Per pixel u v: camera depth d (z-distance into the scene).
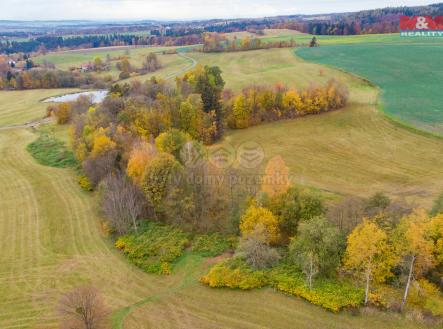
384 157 69.50
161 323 34.06
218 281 38.19
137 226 49.75
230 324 33.59
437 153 69.12
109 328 33.56
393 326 32.09
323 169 66.75
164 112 78.44
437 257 35.25
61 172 69.69
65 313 33.31
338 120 87.44
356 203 45.88
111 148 61.38
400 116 84.44
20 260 44.62
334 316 33.53
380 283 36.69
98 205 54.00
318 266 37.44
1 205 58.09
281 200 45.25
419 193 56.53
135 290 38.69
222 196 52.47
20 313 36.25
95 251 45.78
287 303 35.41
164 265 41.97
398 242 34.72
